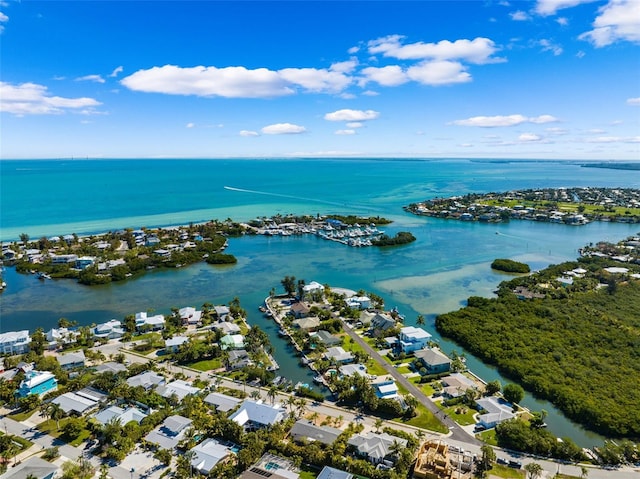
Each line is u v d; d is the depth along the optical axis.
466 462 71.94
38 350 115.12
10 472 67.69
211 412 88.00
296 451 74.81
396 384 100.19
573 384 97.44
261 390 97.31
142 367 104.94
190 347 113.38
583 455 75.00
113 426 78.06
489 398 92.12
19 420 86.12
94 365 108.75
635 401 90.69
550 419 88.81
